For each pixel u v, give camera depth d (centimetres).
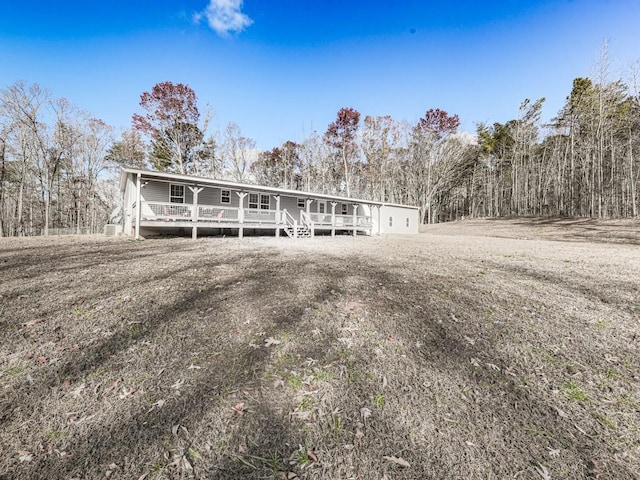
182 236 1411
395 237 1825
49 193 2275
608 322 369
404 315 386
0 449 178
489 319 377
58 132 2269
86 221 2902
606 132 2233
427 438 189
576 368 272
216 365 270
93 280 518
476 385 246
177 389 235
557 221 2291
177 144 2503
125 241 1108
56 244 1002
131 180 1371
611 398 232
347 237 1789
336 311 395
